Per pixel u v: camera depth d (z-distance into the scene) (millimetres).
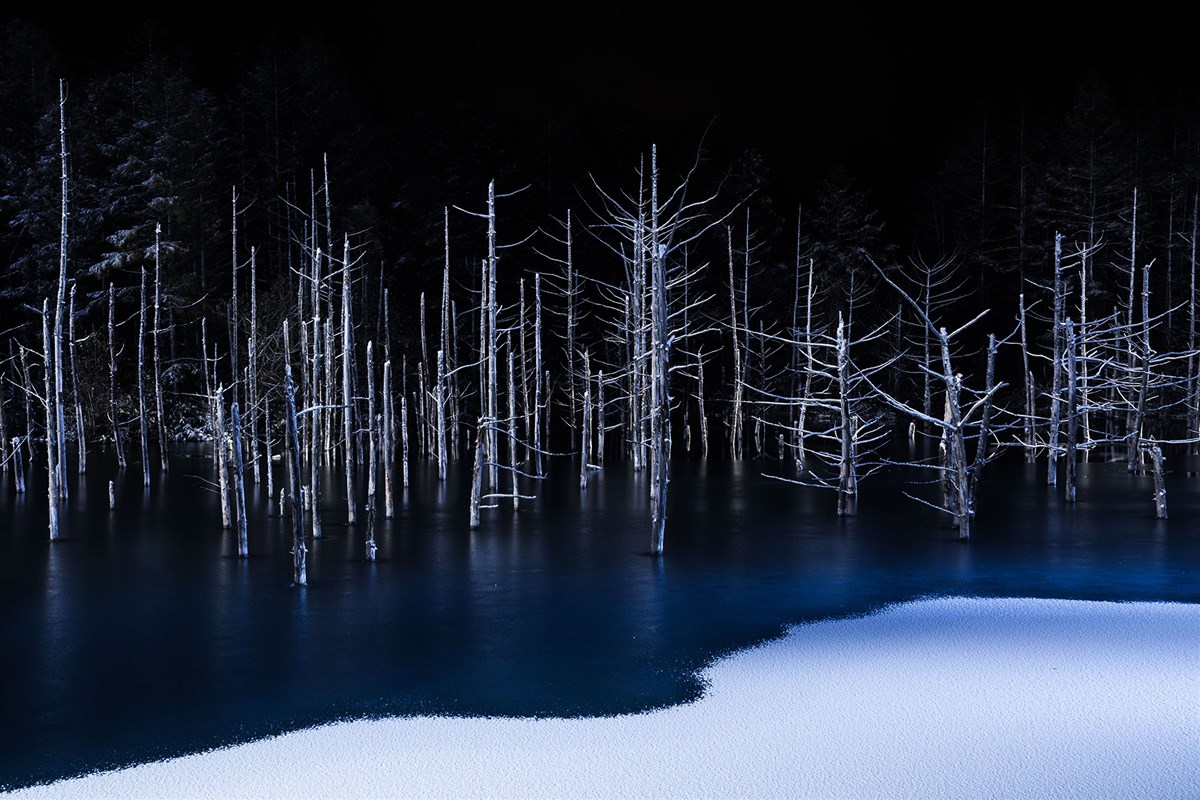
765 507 35375
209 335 65375
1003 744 12148
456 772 11523
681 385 70062
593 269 73250
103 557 24891
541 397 65812
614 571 23266
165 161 61969
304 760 11898
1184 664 15258
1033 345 70750
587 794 10938
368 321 61969
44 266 61906
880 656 15906
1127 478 44375
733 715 13250
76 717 13367
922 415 28953
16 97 67562
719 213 68625
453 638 17250
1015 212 70125
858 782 11156
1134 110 72062
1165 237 65688
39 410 60344
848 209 69312
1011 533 28703
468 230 71500
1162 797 10703
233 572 23016
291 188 72438
